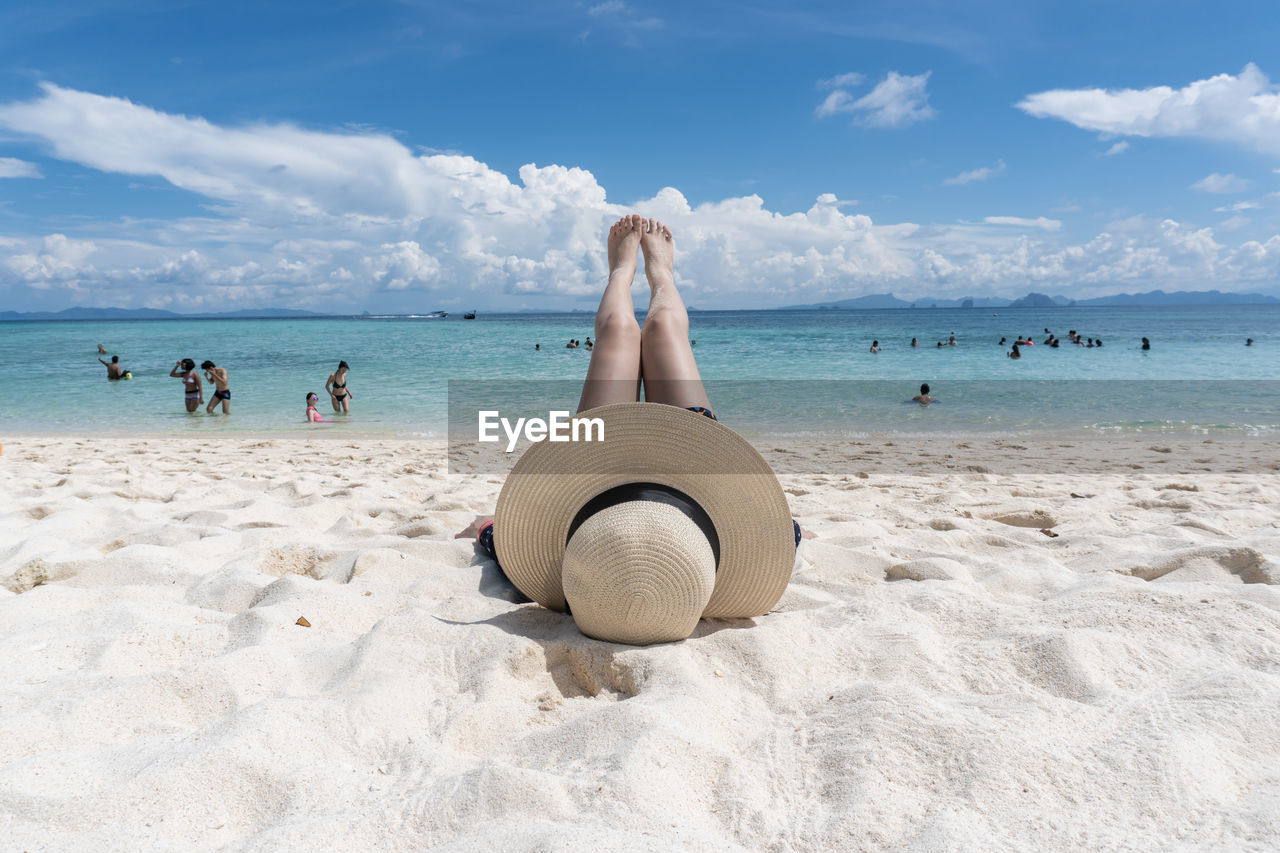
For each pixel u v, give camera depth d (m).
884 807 1.38
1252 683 1.77
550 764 1.58
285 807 1.40
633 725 1.63
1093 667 1.95
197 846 1.29
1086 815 1.33
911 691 1.79
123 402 12.90
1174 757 1.48
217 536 3.45
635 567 2.08
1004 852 1.23
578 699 1.96
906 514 4.21
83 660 2.09
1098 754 1.52
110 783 1.41
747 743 1.70
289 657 2.07
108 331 55.69
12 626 2.37
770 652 2.10
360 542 3.45
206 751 1.48
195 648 2.21
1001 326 48.75
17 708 1.74
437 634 2.22
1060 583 2.81
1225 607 2.32
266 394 13.97
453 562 3.23
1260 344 24.31
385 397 13.05
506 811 1.36
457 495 4.70
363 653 2.08
